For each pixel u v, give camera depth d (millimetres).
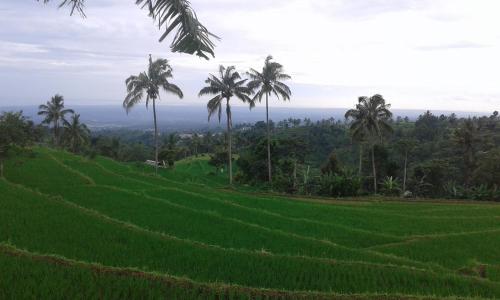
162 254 18391
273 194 52750
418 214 39969
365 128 61969
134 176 53625
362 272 17609
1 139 38969
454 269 22859
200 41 3615
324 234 28812
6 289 11219
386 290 15859
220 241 23297
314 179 62906
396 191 66000
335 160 70750
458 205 45469
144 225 25203
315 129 125812
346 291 15523
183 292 12469
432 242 27781
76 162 57344
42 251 16828
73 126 86000
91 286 12023
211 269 16859
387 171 72938
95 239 19453
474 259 24312
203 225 26438
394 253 25188
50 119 82125
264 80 59031
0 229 19359
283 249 22484
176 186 47281
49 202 26188
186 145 139250
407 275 17609
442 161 70875
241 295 12914
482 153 68500
